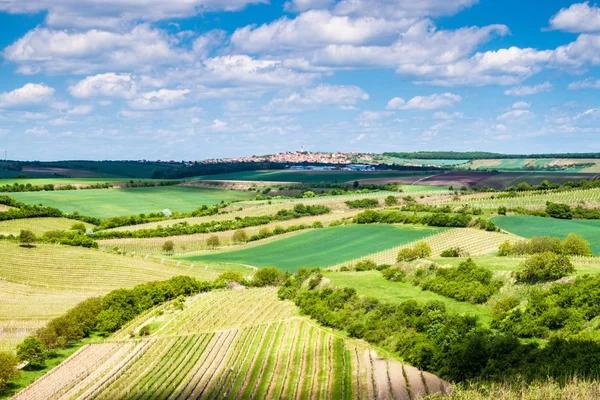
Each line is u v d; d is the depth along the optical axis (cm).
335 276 16325
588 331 10006
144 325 14712
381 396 9606
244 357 12100
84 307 14688
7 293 17300
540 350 9731
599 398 8019
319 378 10619
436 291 13850
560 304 11000
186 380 11225
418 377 10188
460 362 9988
